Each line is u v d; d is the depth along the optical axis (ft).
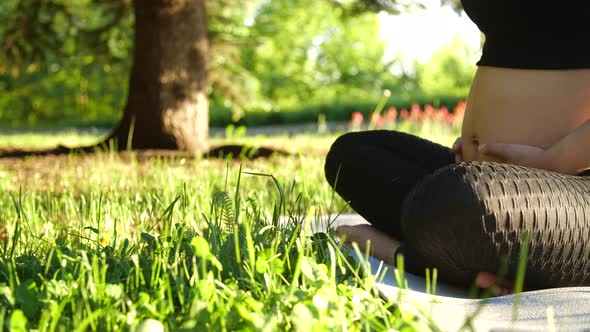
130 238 10.57
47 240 9.07
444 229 7.39
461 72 138.31
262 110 91.81
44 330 5.65
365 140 10.30
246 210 8.97
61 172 20.66
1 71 35.17
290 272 7.39
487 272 7.54
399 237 9.80
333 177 10.34
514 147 8.41
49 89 96.17
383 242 9.59
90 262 7.56
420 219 7.60
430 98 90.99
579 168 8.07
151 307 6.01
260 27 102.42
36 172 20.94
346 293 6.77
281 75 108.27
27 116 100.07
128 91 28.96
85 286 6.60
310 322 5.64
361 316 6.35
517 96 8.68
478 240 7.23
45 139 51.93
